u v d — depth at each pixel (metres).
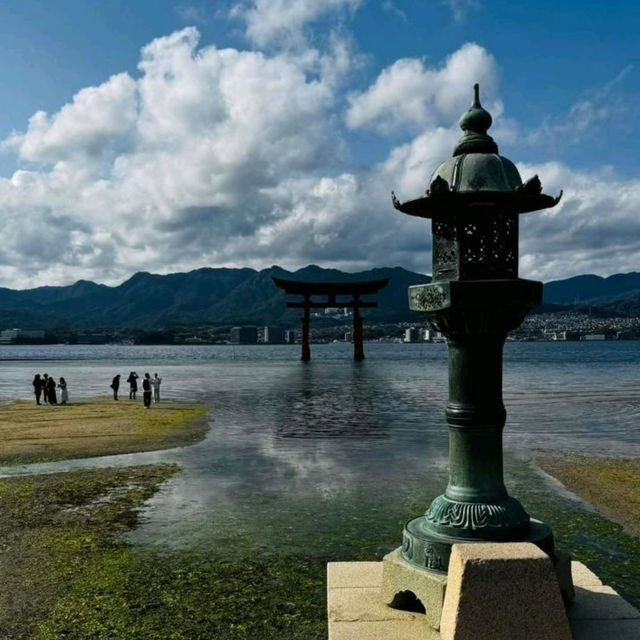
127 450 19.73
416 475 15.73
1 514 12.05
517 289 5.77
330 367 91.56
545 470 16.61
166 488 14.30
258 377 67.12
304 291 110.25
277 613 7.55
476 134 6.39
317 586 8.39
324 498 13.34
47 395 37.94
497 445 6.03
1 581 8.55
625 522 11.73
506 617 4.84
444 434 23.23
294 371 80.31
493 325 5.84
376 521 11.53
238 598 7.99
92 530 10.98
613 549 10.12
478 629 4.84
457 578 4.95
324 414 30.47
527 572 4.87
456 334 5.94
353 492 13.88
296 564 9.24
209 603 7.83
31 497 13.44
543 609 4.84
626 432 24.00
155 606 7.74
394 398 39.75
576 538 10.72
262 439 22.09
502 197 5.88
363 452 19.25
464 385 6.00
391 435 23.03
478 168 6.00
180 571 8.95
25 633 6.99
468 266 6.08
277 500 13.16
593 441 21.77
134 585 8.41
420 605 5.96
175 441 21.55
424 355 159.50
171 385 54.56
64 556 9.59
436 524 5.96
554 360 112.50
